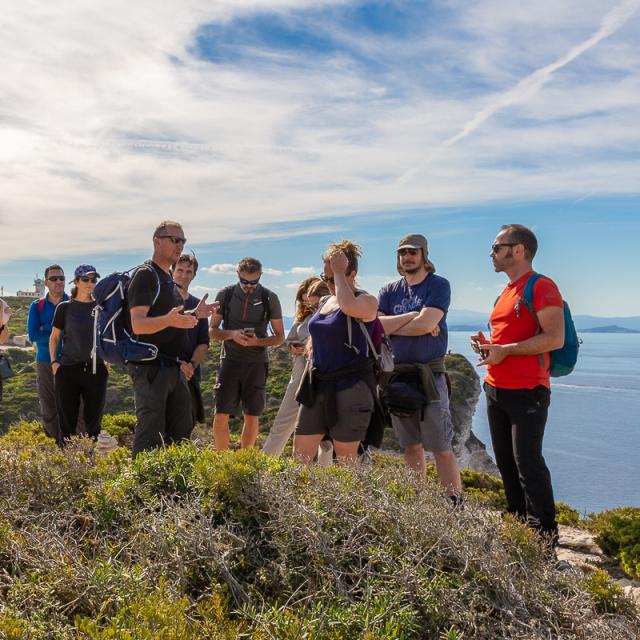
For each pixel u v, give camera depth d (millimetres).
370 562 3693
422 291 6148
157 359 5547
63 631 2979
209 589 3535
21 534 3770
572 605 3885
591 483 110875
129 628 2953
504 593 3773
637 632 3846
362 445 5547
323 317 5367
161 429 5496
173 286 5707
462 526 4254
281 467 4711
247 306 7746
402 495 4652
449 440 5949
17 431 9867
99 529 4047
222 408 7883
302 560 3807
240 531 4012
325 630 3197
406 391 5789
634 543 5742
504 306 5637
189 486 4398
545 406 5445
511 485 5797
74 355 7473
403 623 3316
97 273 7516
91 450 5398
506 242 5637
